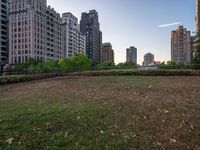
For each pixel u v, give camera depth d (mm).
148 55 181500
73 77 21703
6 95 11555
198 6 63344
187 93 10023
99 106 7996
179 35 102812
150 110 7406
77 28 154500
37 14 113938
